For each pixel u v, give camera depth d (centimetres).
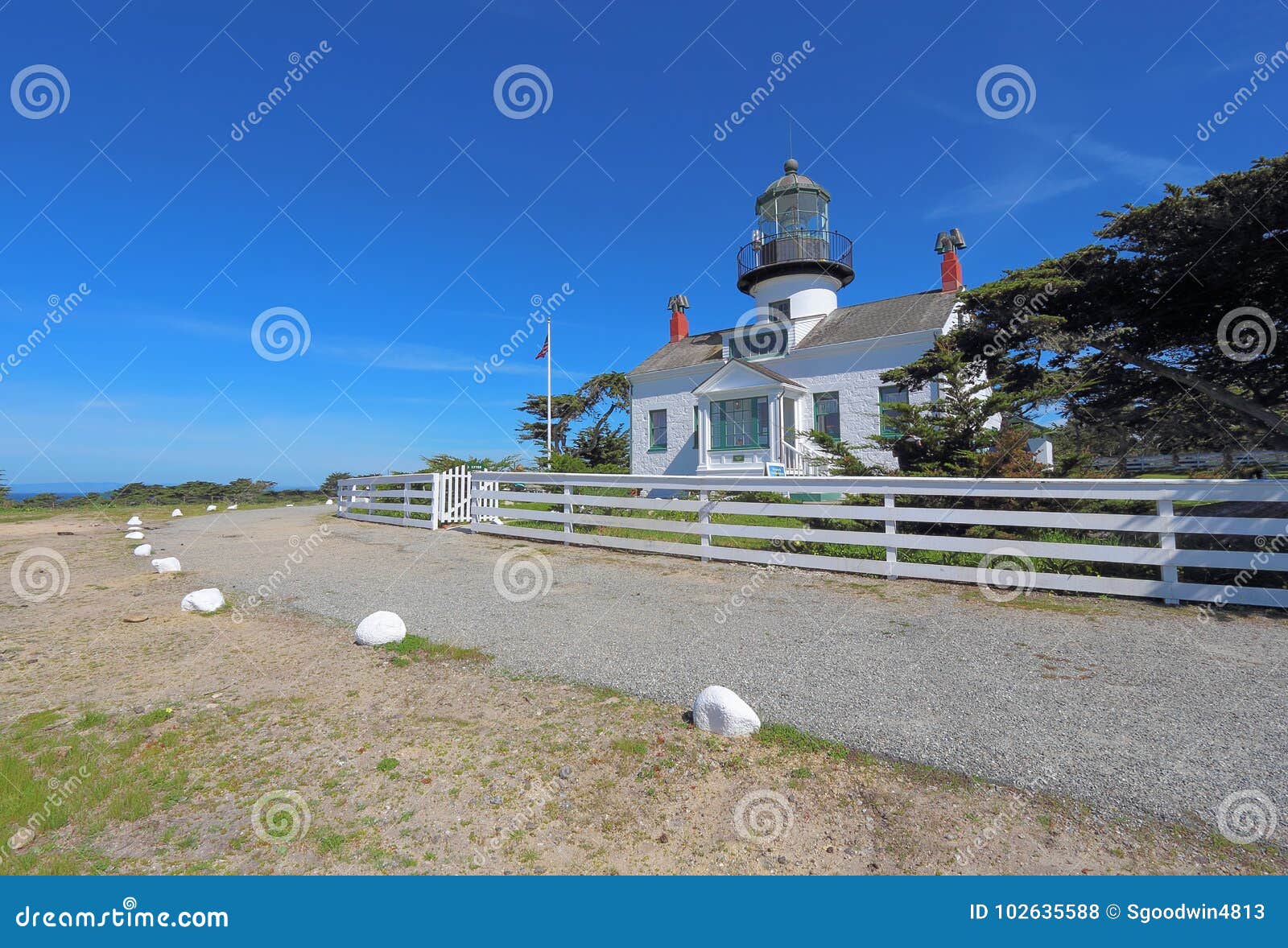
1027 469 855
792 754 329
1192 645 491
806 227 2166
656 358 2383
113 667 476
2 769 316
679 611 637
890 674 438
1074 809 274
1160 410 1110
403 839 264
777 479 873
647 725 367
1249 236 740
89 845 262
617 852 254
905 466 984
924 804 282
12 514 2039
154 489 2802
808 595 697
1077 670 440
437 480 1396
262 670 470
